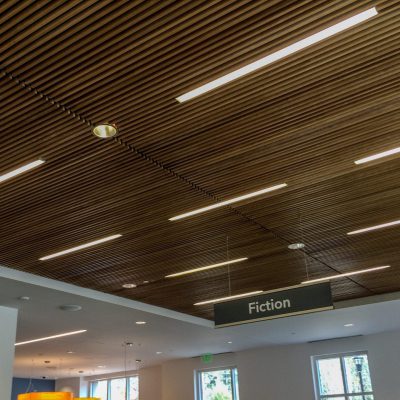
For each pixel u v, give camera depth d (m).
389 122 4.49
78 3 3.16
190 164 5.00
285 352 14.56
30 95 3.88
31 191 5.27
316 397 13.78
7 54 3.48
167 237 6.68
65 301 8.63
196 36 3.42
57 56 3.53
